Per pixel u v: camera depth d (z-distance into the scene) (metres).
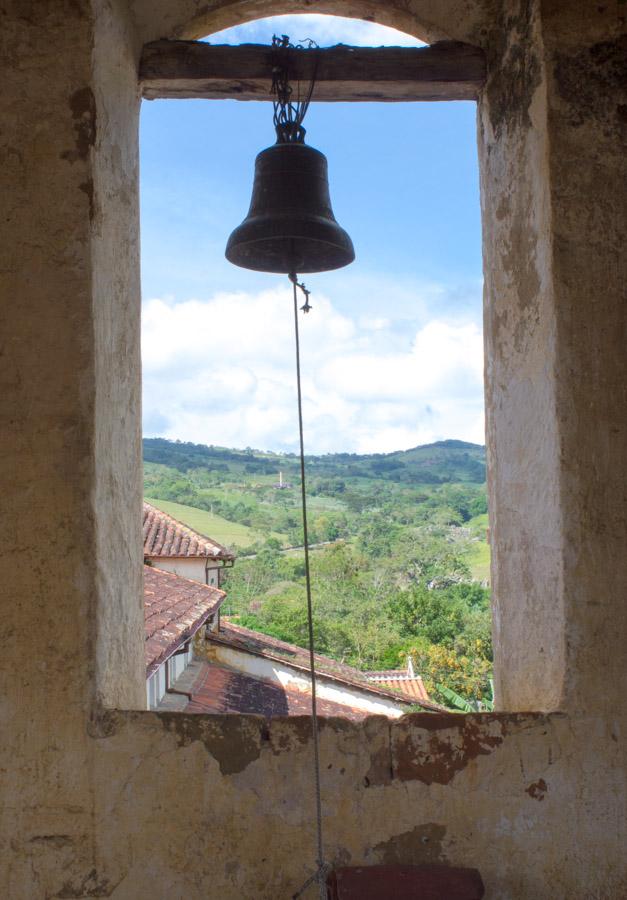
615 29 2.87
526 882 2.68
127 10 3.10
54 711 2.65
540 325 2.90
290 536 57.00
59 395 2.70
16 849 2.63
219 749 2.69
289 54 3.19
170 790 2.67
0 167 2.74
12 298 2.71
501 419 3.28
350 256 3.28
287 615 32.03
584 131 2.83
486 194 3.41
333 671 14.77
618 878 2.68
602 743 2.71
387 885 2.45
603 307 2.79
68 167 2.74
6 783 2.64
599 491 2.76
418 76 3.25
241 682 12.84
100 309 2.80
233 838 2.66
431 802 2.70
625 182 2.83
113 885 2.63
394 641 30.84
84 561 2.67
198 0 3.25
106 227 2.88
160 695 9.70
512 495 3.17
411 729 2.72
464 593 36.44
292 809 2.68
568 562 2.74
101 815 2.65
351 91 3.34
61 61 2.76
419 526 57.22
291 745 2.71
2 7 2.78
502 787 2.71
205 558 14.38
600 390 2.78
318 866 2.60
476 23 3.28
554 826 2.70
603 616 2.73
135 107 3.22
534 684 2.94
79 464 2.68
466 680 26.56
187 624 9.07
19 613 2.66
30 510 2.68
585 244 2.80
